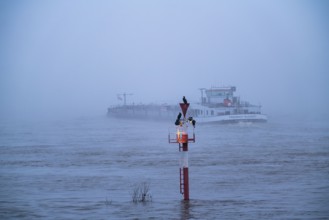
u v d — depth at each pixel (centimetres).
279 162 6981
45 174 6306
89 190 5003
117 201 4316
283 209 3859
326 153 8006
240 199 4312
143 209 3934
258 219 3550
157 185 5209
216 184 5194
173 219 3594
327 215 3631
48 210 3988
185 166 4181
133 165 7000
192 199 4331
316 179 5431
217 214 3716
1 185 5447
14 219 3712
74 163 7450
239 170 6244
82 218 3684
